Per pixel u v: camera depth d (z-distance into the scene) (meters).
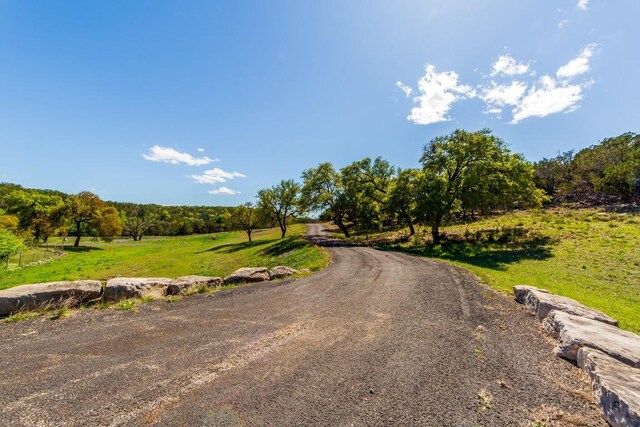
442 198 27.91
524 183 27.75
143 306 8.53
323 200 44.53
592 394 4.00
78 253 47.09
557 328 5.95
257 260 32.41
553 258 20.28
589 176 52.09
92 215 59.22
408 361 5.02
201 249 51.47
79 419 3.48
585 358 4.54
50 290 8.16
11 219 50.41
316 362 4.98
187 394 4.02
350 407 3.74
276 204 54.81
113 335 6.24
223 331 6.49
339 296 9.81
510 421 3.49
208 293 10.27
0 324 6.84
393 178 40.59
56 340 5.94
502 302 8.80
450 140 29.48
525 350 5.46
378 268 16.48
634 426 3.00
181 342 5.86
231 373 4.60
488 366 4.83
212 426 3.35
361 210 42.62
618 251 20.41
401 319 7.31
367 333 6.36
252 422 3.44
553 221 34.25
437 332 6.39
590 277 15.76
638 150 44.09
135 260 38.34
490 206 28.58
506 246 25.61
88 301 8.64
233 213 56.19
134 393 4.03
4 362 4.96
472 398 3.94
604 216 33.81
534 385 4.25
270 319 7.35
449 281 11.98
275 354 5.30
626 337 5.14
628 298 12.56
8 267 30.19
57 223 57.06
